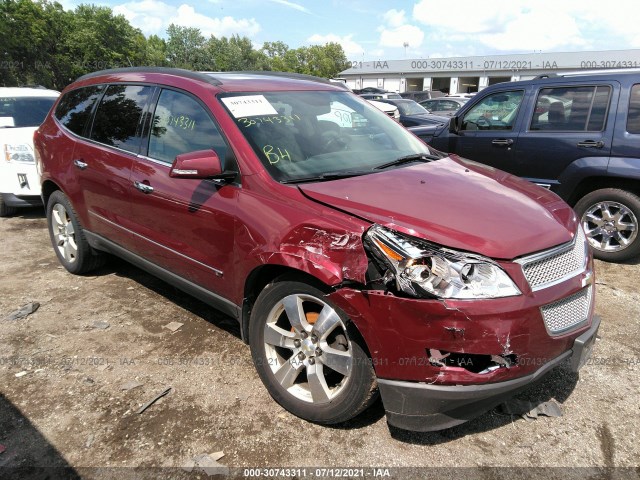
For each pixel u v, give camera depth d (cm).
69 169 420
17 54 4728
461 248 215
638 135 464
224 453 242
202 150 294
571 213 279
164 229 330
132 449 245
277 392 270
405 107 1516
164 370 311
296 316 253
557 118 519
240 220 270
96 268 466
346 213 238
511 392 222
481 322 206
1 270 480
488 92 583
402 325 214
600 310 391
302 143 306
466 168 327
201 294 320
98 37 5816
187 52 8425
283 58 9938
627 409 272
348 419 250
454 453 241
